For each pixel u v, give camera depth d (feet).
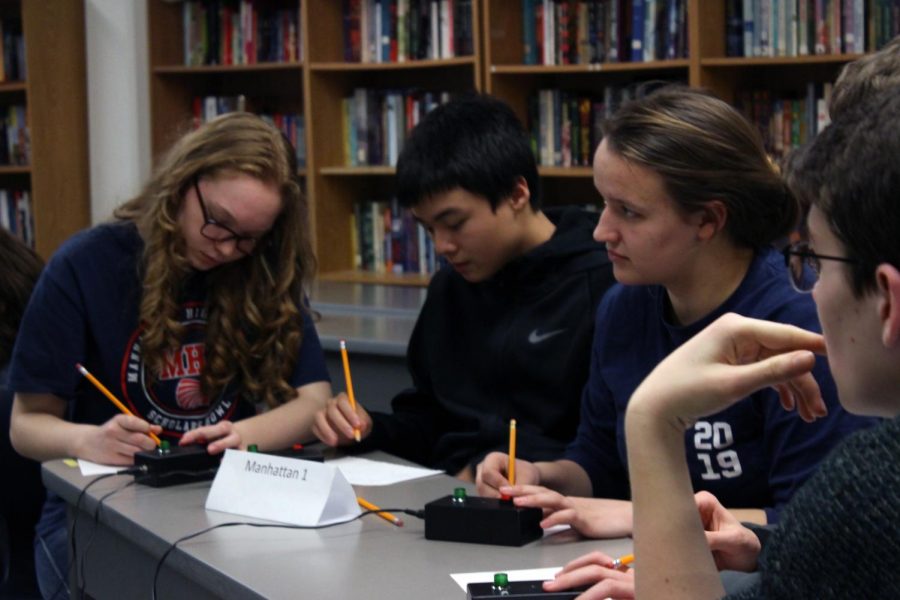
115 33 15.53
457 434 7.20
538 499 4.77
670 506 3.25
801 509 2.65
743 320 3.32
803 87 12.55
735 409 5.10
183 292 6.91
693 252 5.05
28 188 16.75
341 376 10.69
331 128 14.23
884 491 2.51
